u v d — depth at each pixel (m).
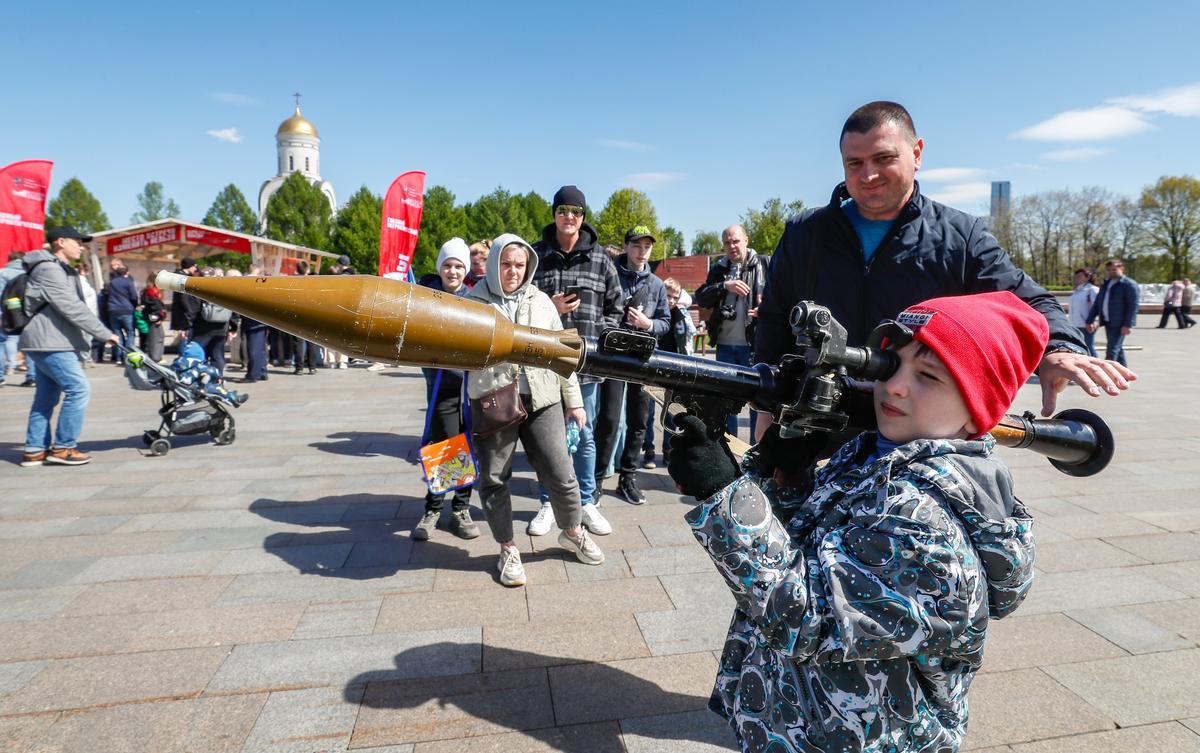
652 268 6.91
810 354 1.25
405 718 2.40
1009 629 2.97
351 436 7.09
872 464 1.25
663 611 3.17
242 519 4.47
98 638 2.93
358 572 3.61
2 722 2.37
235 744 2.27
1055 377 1.57
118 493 5.05
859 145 1.96
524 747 2.25
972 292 2.09
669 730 2.33
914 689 1.25
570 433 3.78
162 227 18.67
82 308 5.72
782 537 1.19
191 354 6.62
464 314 1.31
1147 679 2.60
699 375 1.29
